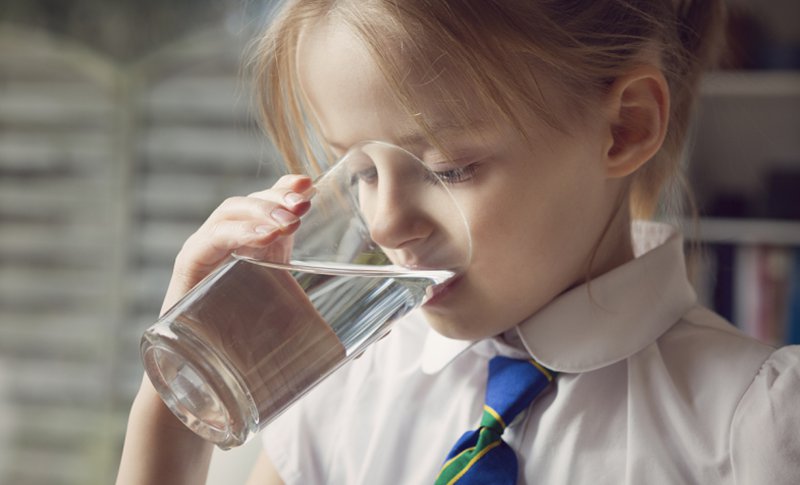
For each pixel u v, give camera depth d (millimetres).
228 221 644
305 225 609
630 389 663
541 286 647
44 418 2357
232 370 574
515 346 701
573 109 637
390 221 593
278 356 580
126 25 2279
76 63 2299
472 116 607
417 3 607
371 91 610
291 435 750
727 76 1656
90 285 2346
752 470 617
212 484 935
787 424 619
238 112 2268
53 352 2359
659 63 693
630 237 713
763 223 1663
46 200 2340
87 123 2314
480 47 607
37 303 2361
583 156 644
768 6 1881
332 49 619
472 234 622
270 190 654
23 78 2320
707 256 1668
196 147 2289
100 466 2314
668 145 723
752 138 1830
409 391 729
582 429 662
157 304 2332
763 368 647
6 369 2367
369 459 718
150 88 2289
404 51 604
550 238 637
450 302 634
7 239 2355
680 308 696
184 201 2307
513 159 617
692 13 746
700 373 661
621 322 676
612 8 668
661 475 638
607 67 651
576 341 674
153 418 699
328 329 586
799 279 1628
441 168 615
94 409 2357
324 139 683
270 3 712
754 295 1646
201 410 594
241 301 583
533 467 665
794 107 1811
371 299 592
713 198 1789
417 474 704
